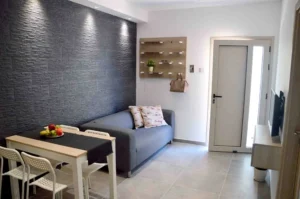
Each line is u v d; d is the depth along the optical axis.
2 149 2.36
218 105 4.29
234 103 4.25
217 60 4.20
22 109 2.78
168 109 4.85
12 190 2.66
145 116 4.41
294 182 2.11
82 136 2.73
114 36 4.27
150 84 4.97
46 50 3.01
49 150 2.32
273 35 4.02
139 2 4.12
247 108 4.21
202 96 4.57
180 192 2.96
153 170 3.55
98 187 3.05
